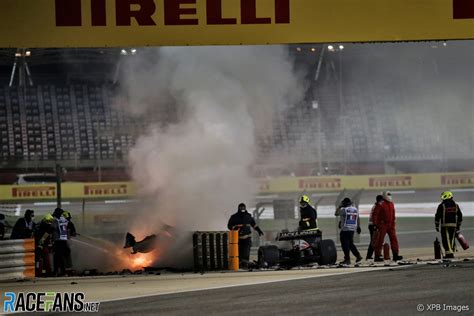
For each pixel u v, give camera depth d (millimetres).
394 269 53125
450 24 52219
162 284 49031
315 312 36625
